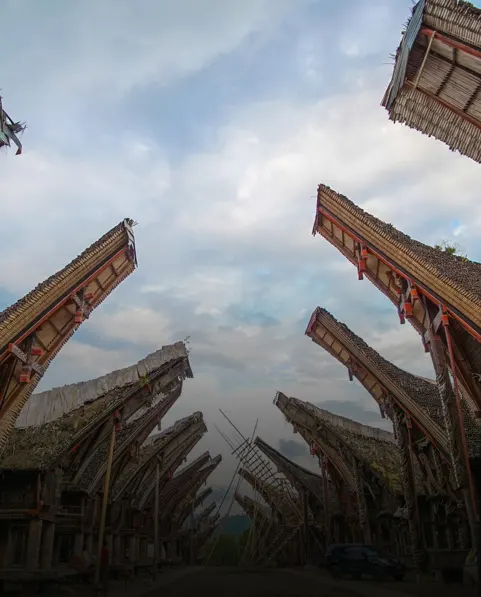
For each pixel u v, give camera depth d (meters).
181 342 27.47
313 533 49.50
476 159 12.10
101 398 25.16
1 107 13.29
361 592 19.73
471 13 10.70
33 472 20.52
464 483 14.52
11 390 15.73
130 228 17.95
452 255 19.41
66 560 26.19
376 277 18.14
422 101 12.48
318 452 41.53
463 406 21.41
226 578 31.27
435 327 15.88
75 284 16.45
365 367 24.78
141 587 23.88
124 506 33.69
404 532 30.88
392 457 34.28
